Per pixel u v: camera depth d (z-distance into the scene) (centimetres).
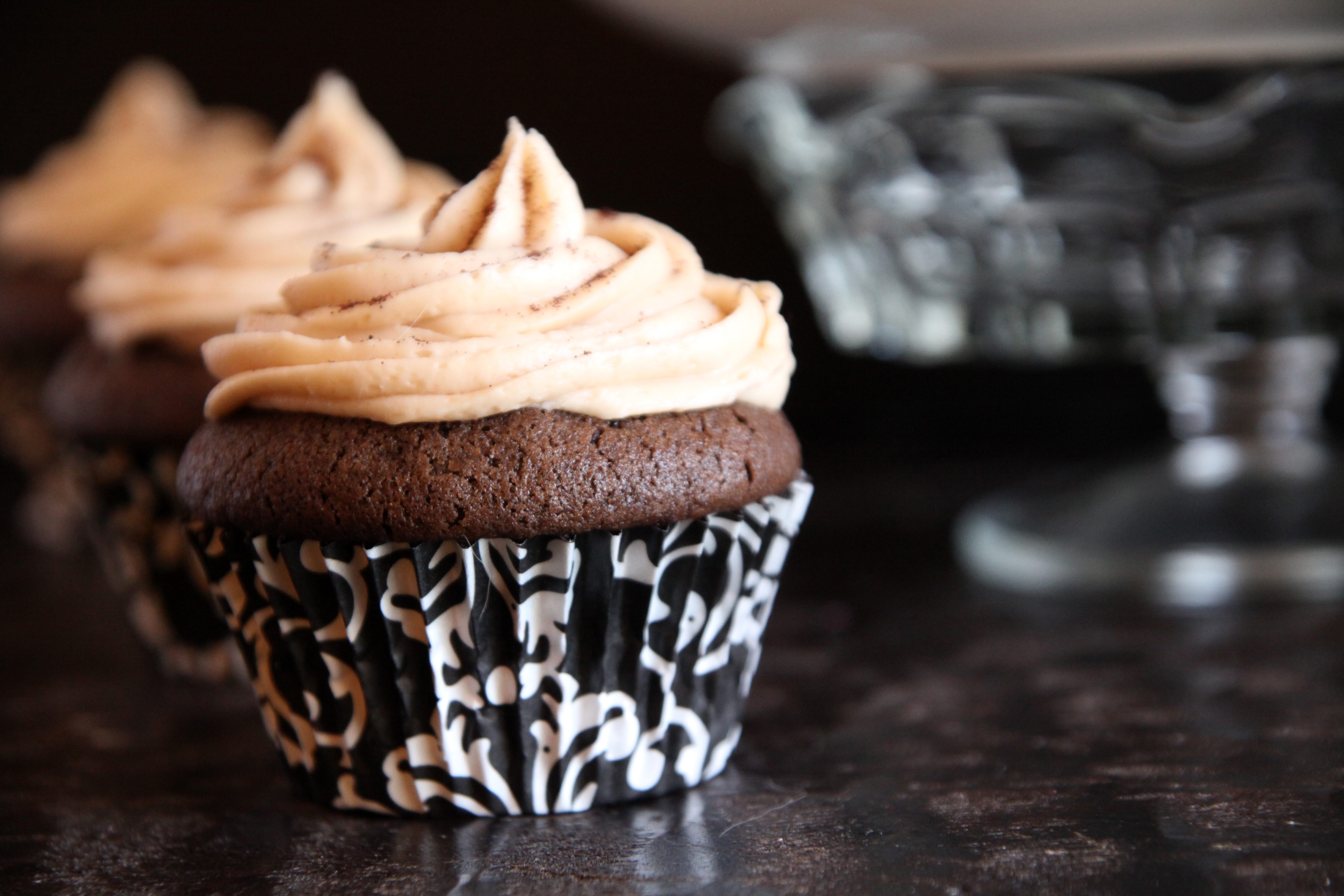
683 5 39
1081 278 41
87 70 65
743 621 31
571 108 60
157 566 37
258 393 30
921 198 40
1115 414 55
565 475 29
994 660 36
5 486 62
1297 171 38
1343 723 32
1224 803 30
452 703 30
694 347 30
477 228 31
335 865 29
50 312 47
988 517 43
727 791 31
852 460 54
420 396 29
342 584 29
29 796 32
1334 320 40
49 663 39
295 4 63
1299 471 42
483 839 29
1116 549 40
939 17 37
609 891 28
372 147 38
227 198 38
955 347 42
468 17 61
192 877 29
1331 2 35
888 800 30
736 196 58
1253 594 39
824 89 41
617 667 30
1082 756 31
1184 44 37
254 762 33
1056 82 37
